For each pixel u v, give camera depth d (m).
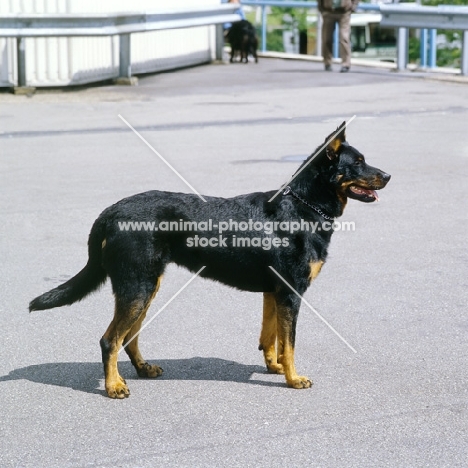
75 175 11.58
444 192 10.92
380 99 17.14
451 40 28.25
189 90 18.48
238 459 4.83
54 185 11.07
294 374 5.87
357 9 21.80
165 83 19.66
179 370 6.20
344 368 6.16
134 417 5.41
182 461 4.81
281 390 5.84
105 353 5.73
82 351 6.48
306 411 5.48
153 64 21.47
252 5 26.31
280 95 17.67
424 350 6.45
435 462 4.79
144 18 19.17
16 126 14.60
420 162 12.29
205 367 6.25
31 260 8.44
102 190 10.82
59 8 18.45
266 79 20.27
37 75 18.34
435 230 9.45
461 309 7.27
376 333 6.79
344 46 21.41
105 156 12.65
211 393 5.80
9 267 8.24
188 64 23.20
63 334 6.79
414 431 5.18
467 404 5.56
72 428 5.25
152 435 5.15
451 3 27.42
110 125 14.72
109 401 5.67
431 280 7.95
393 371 6.09
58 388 5.85
